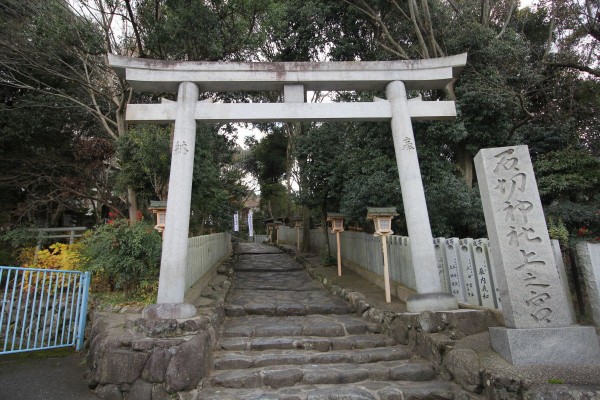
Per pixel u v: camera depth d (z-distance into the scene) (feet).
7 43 32.50
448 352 14.83
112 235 21.27
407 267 23.62
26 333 23.09
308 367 16.17
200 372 14.93
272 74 21.27
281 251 63.82
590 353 12.16
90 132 45.83
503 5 39.47
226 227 52.29
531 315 12.74
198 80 20.84
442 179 28.35
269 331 20.10
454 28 33.91
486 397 12.17
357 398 13.60
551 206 31.53
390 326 19.71
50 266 26.40
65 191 40.32
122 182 31.48
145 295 21.93
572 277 14.75
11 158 39.19
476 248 18.33
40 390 15.64
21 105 36.60
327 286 31.48
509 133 33.63
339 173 35.86
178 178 19.33
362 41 39.68
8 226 38.81
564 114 35.47
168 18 28.96
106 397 14.39
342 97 43.34
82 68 38.19
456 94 32.32
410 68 21.99
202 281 26.94
